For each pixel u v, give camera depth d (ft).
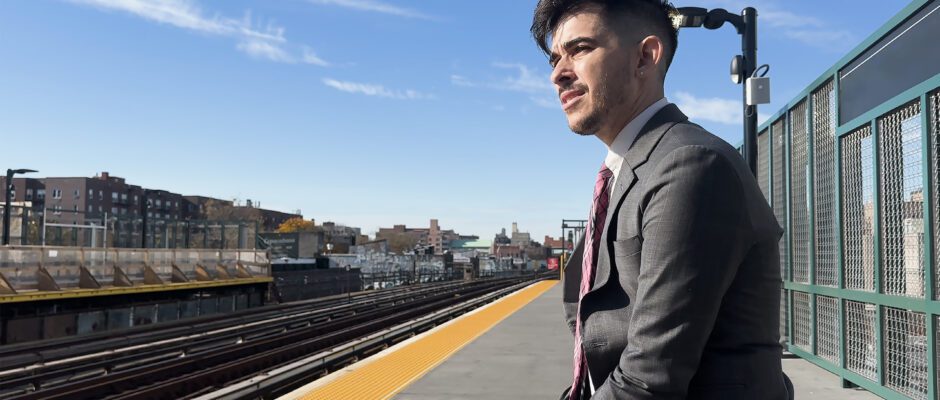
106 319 68.23
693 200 4.04
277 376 30.53
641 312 4.10
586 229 5.50
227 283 92.07
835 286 19.97
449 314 73.87
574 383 5.22
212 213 406.62
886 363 16.47
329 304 104.27
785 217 24.71
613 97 4.91
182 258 86.38
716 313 4.03
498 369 27.58
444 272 232.94
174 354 45.98
